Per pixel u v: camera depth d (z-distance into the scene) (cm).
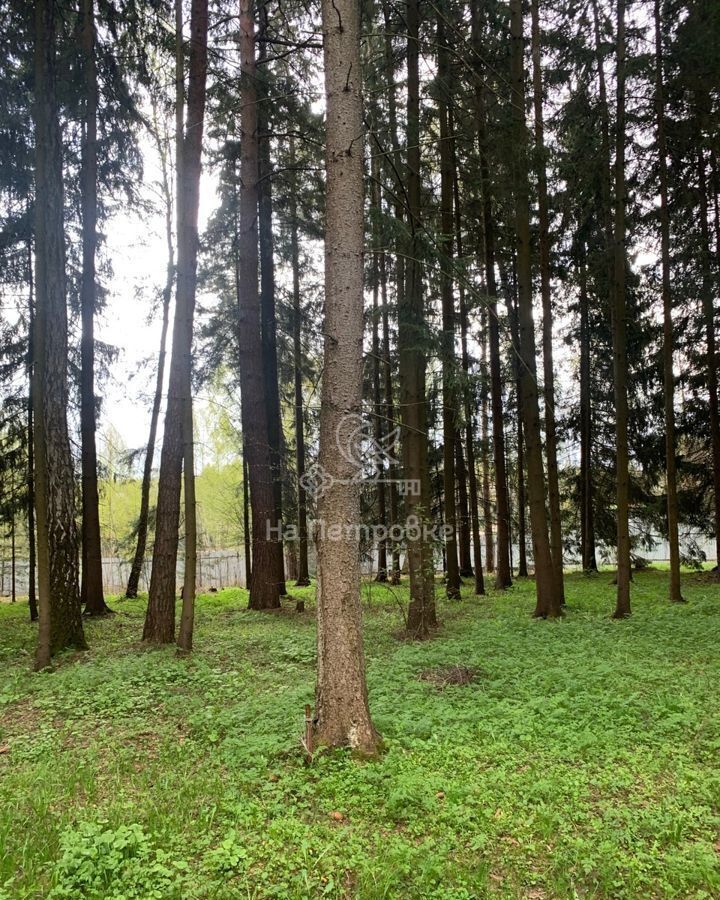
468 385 876
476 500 1998
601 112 1099
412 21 934
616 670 673
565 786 404
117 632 1048
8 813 376
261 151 1467
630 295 1588
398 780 407
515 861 328
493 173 1075
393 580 1775
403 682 662
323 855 328
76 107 1138
